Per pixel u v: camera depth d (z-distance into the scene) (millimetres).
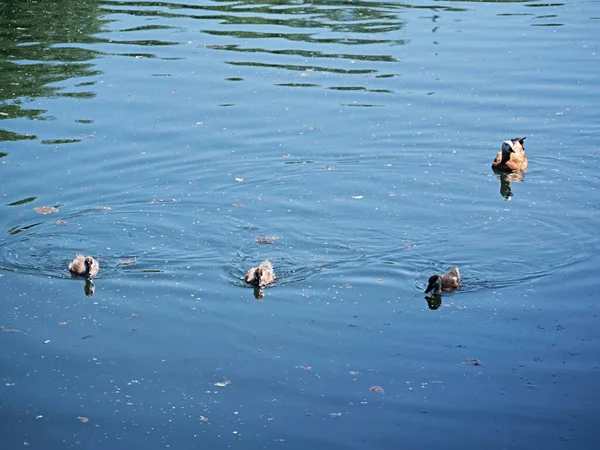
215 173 25547
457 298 19922
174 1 43094
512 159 25922
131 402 16453
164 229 22656
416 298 19969
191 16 40281
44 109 29469
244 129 28250
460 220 23297
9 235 22156
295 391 16781
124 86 31484
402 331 18703
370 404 16406
